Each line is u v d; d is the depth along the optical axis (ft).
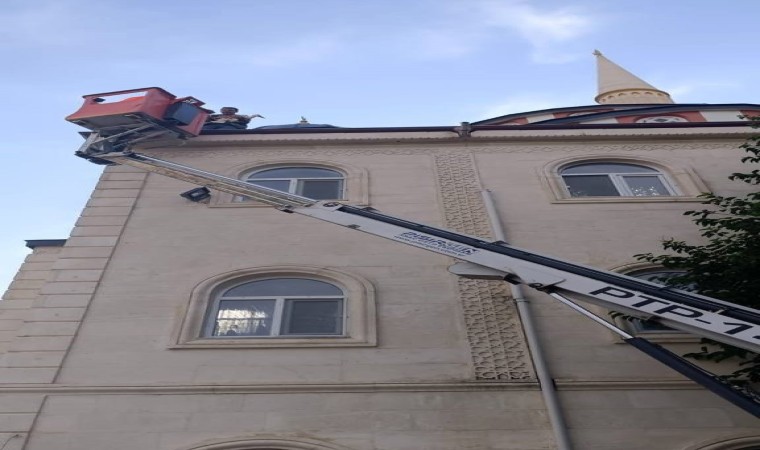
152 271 29.55
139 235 32.07
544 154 40.86
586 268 18.03
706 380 15.17
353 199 35.94
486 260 19.71
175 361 24.61
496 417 22.38
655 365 24.49
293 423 22.13
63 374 24.13
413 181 37.68
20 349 25.23
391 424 22.12
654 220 33.53
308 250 31.07
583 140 42.29
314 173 39.24
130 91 40.96
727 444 21.33
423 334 26.05
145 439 21.65
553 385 23.44
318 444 21.38
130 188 36.04
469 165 39.37
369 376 23.95
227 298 28.40
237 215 33.83
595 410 22.63
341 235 32.17
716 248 25.35
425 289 28.53
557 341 25.77
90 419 22.30
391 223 23.32
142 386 23.35
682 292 16.02
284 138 41.96
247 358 24.71
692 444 21.38
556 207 34.83
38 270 37.11
